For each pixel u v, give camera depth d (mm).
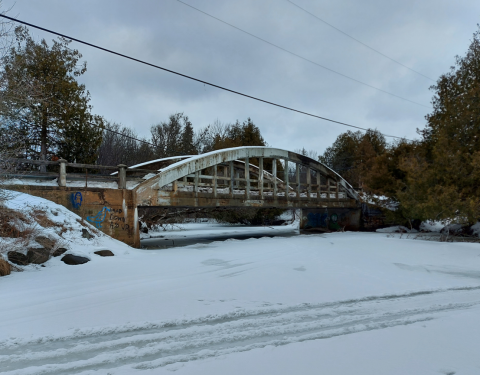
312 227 32188
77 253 10602
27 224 10945
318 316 5996
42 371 3959
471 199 17922
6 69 10508
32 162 13617
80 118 20766
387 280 8977
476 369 3957
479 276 9609
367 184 26141
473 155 18938
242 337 5008
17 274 8914
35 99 12008
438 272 10148
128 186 17031
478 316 5988
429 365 4059
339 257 12609
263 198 22109
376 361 4160
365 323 5625
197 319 5777
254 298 7090
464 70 23641
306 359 4223
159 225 28625
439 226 26078
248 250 14484
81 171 21703
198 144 53906
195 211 25562
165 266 10383
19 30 17078
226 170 27750
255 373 3850
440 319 5809
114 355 4387
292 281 8695
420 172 20297
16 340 4848
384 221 27922
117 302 6660
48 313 5996
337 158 50875
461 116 20562
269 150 22484
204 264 10906
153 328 5355
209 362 4152
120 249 12961
